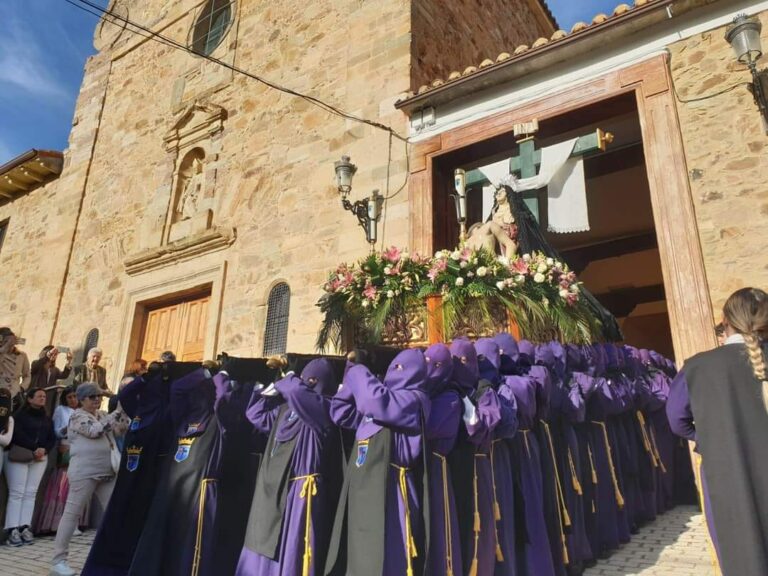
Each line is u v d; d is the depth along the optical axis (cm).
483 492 295
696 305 539
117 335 1083
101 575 353
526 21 1372
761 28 577
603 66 667
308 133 932
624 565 370
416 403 269
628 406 455
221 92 1120
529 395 328
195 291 1008
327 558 279
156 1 1391
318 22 1002
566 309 450
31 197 1487
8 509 512
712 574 339
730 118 575
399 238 761
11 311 1354
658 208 586
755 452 191
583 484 391
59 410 586
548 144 763
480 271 422
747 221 538
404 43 860
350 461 289
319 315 805
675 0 606
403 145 808
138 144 1255
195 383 354
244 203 983
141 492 371
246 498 361
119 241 1182
